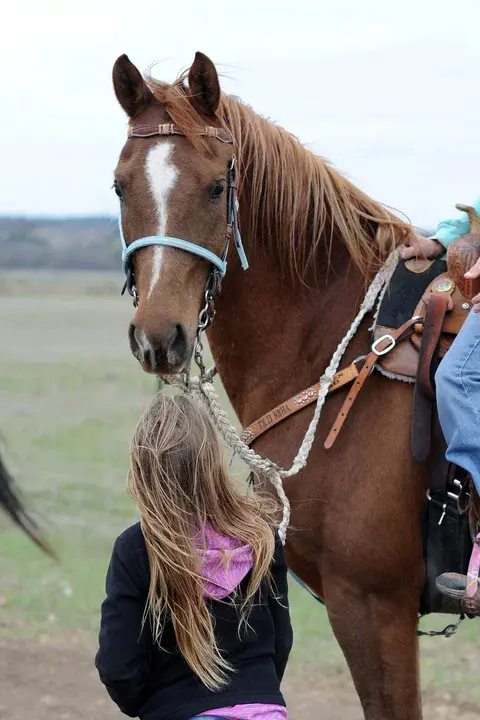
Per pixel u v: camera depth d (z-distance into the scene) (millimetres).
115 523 6848
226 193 2535
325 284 2695
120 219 2582
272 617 2039
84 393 14562
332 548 2566
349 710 4016
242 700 1899
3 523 6836
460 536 2516
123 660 1888
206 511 1950
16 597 5324
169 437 1946
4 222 77312
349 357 2637
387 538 2520
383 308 2621
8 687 4137
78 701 4016
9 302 42656
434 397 2496
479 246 2545
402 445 2527
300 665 4543
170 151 2473
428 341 2512
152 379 16391
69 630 4879
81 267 71750
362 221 2760
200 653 1857
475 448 2355
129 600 1906
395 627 2562
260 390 2742
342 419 2570
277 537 2398
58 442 10289
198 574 1868
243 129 2697
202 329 2547
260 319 2719
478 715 3920
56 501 7465
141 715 1969
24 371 17578
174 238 2430
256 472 2672
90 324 30125
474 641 4910
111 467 8930
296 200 2658
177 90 2559
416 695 2584
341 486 2555
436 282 2592
